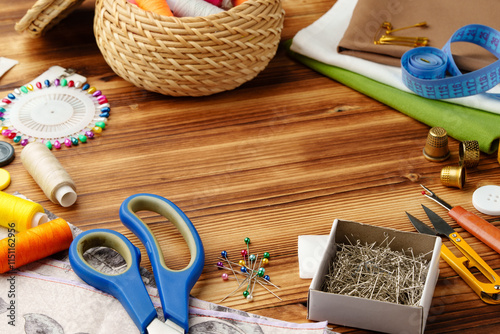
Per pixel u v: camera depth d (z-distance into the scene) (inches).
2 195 26.9
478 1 32.4
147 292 24.6
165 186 28.9
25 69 33.8
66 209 28.0
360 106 32.2
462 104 30.4
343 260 25.3
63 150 30.2
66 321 24.6
